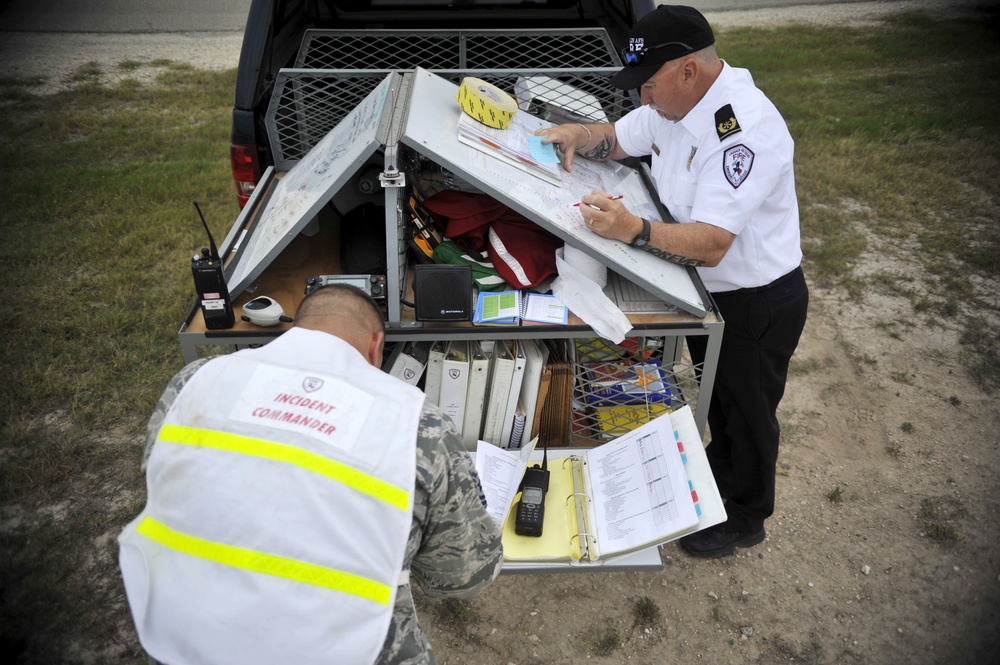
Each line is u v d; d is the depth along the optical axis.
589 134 2.21
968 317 3.50
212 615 1.06
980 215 4.41
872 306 3.59
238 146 2.57
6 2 9.48
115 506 2.50
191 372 1.25
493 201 2.01
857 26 8.62
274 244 1.79
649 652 2.12
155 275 3.71
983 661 2.06
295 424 1.11
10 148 5.37
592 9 3.06
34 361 3.07
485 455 2.02
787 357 2.06
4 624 2.12
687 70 1.77
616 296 1.94
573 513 1.89
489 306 1.87
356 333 1.33
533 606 2.24
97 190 4.58
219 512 1.07
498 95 2.06
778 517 2.54
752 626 2.19
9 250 3.90
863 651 2.12
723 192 1.77
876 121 5.75
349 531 1.08
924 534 2.46
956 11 9.22
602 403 2.20
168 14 9.17
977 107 6.10
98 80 6.91
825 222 4.30
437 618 2.20
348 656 1.07
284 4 2.73
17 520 2.44
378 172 2.03
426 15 3.03
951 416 2.94
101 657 2.06
